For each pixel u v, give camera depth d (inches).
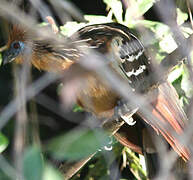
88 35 342.6
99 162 409.4
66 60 323.0
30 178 147.4
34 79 430.6
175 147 313.1
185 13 373.7
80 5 483.2
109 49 335.0
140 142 361.7
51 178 149.6
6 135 432.8
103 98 328.8
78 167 293.4
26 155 149.4
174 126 329.4
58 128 483.2
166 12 243.6
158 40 360.8
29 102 439.8
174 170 309.9
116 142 388.2
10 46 334.0
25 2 297.0
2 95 482.9
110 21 386.6
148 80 287.3
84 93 328.8
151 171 345.4
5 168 188.7
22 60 334.0
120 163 433.4
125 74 340.5
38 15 339.3
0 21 390.9
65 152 155.9
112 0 380.2
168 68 277.0
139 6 358.0
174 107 334.6
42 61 331.0
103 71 238.5
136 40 354.6
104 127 327.3
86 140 157.9
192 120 208.4
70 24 375.2
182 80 351.3
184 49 256.8
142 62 352.8
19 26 330.0
